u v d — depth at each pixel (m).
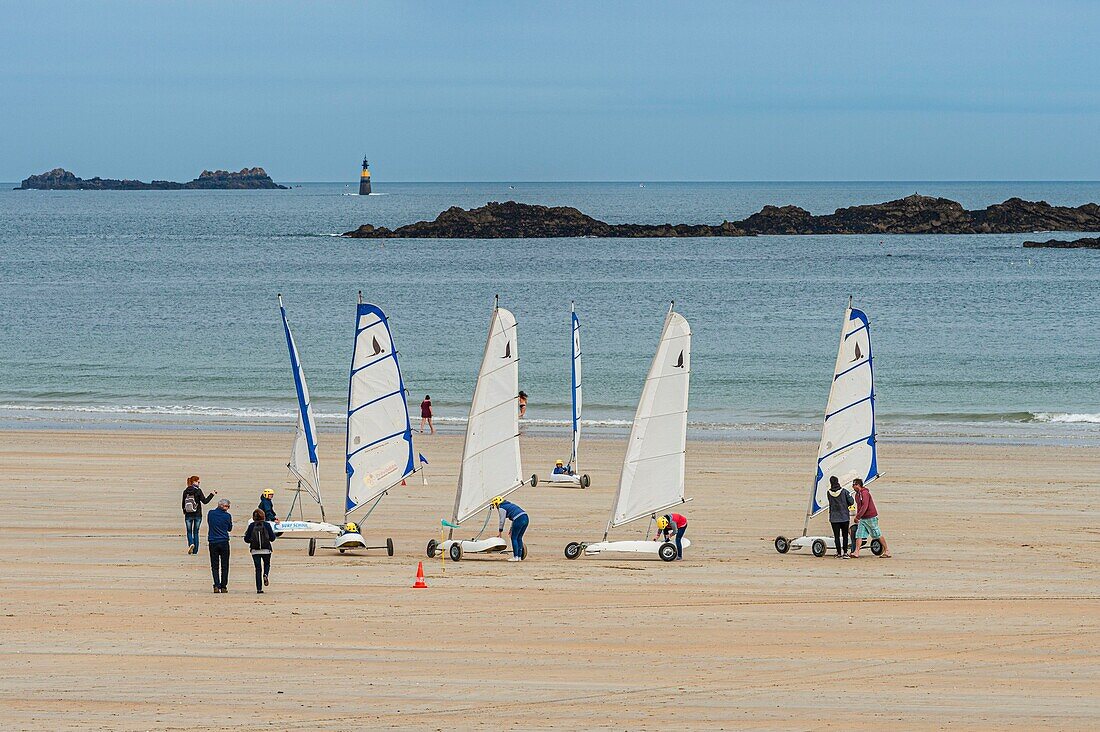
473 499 67.75
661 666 47.25
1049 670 46.84
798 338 194.38
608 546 67.44
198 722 40.94
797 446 110.06
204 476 94.19
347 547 69.25
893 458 103.62
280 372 161.12
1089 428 121.38
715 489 90.31
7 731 39.88
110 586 59.69
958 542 72.00
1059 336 194.38
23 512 79.31
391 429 71.56
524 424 124.12
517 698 43.53
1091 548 70.19
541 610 55.56
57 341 191.38
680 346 67.06
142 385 150.75
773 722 41.19
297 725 40.78
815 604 56.75
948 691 44.38
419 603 56.75
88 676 45.66
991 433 118.31
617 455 105.75
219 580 59.78
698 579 61.91
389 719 41.34
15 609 55.09
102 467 96.94
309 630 52.06
